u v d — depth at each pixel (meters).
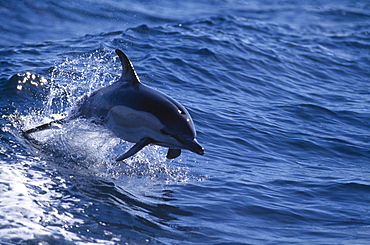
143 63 43.97
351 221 20.98
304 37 64.81
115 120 22.91
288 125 34.78
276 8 91.94
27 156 23.78
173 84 40.34
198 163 26.62
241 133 31.94
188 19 78.50
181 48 50.00
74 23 69.94
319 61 54.31
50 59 42.94
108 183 22.61
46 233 17.14
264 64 50.16
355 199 23.42
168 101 22.41
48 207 19.16
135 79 23.31
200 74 43.81
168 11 83.81
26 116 28.77
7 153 23.62
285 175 26.06
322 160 29.30
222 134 31.44
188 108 34.88
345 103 41.59
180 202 21.58
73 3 79.69
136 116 22.20
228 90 41.53
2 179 20.83
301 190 24.03
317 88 46.00
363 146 31.94
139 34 54.56
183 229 19.11
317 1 100.00
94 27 68.81
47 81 35.03
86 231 17.81
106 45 49.31
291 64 51.84
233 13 85.62
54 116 29.47
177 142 21.55
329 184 24.95
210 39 54.41
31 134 26.28
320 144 31.70
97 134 24.89
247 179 24.95
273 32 64.81
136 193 22.03
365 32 72.31
